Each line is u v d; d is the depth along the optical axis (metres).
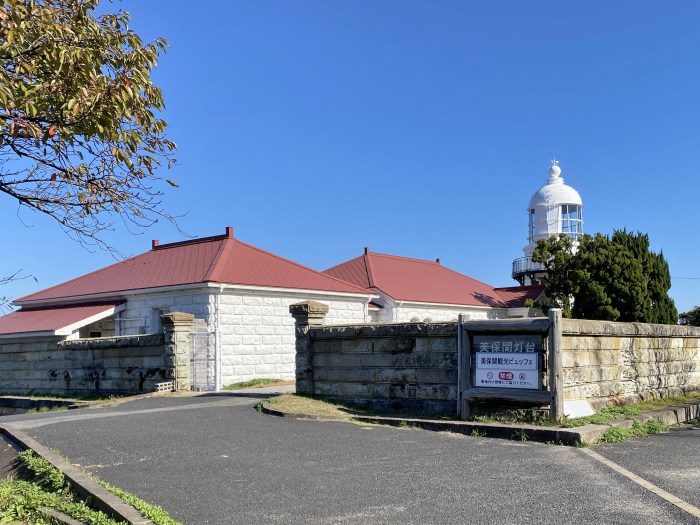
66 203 5.91
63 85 5.69
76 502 6.11
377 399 12.26
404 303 27.34
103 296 22.62
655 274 29.67
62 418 11.97
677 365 15.02
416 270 32.69
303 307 13.70
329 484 6.51
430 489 6.27
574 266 28.83
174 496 6.13
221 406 13.37
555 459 7.75
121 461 7.78
